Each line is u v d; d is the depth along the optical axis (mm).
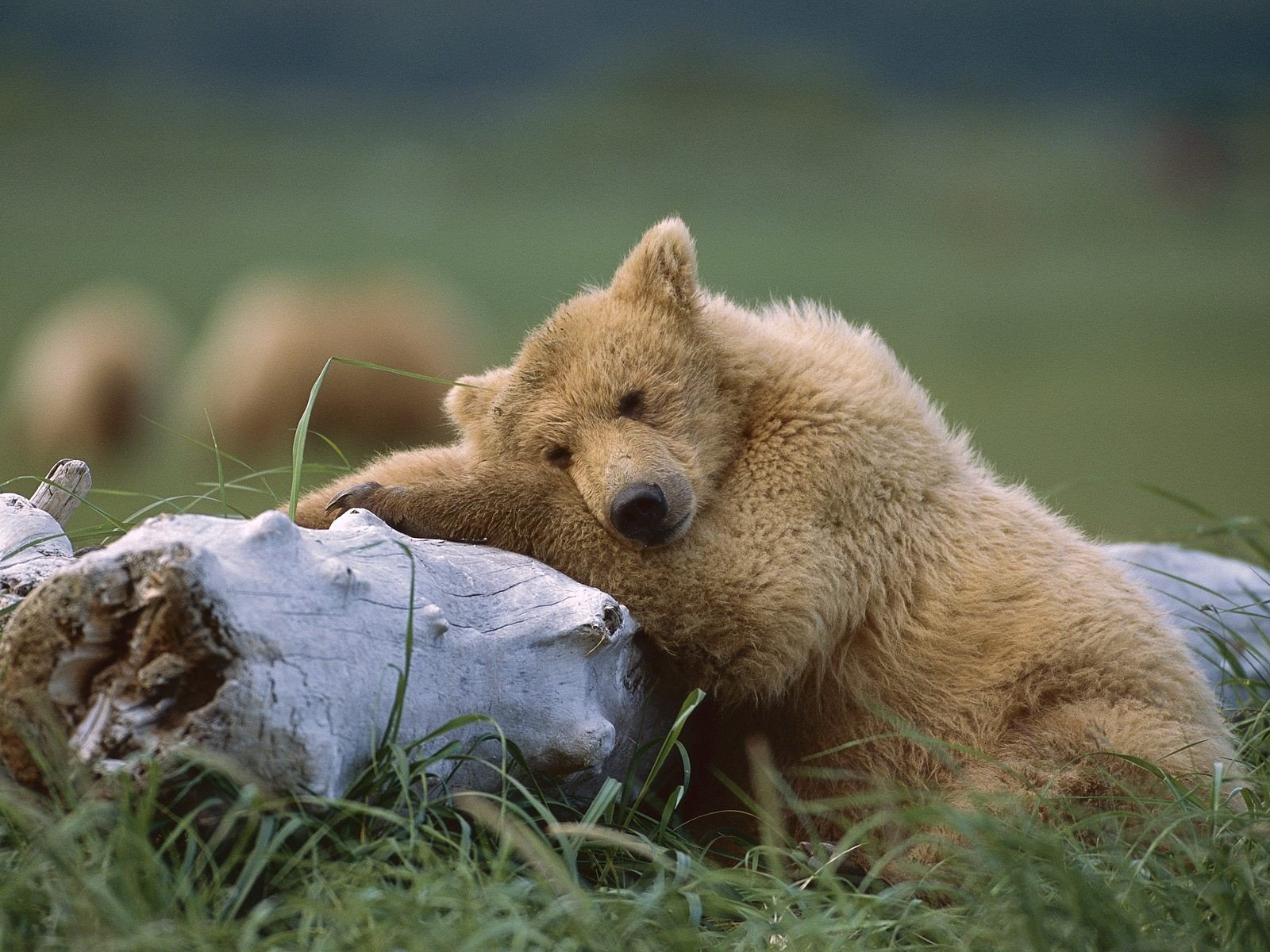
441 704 7754
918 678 9711
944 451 10633
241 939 6457
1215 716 9969
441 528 9656
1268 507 27562
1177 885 7543
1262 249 129000
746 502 9828
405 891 7180
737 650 9367
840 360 10570
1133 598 10203
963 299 85000
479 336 42719
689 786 9961
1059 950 6746
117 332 39781
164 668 6836
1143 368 55812
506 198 183500
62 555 9055
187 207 156500
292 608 7137
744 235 137375
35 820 6984
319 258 105250
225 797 6988
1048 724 9375
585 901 6855
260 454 35688
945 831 8891
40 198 155125
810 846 9211
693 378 10219
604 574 9469
